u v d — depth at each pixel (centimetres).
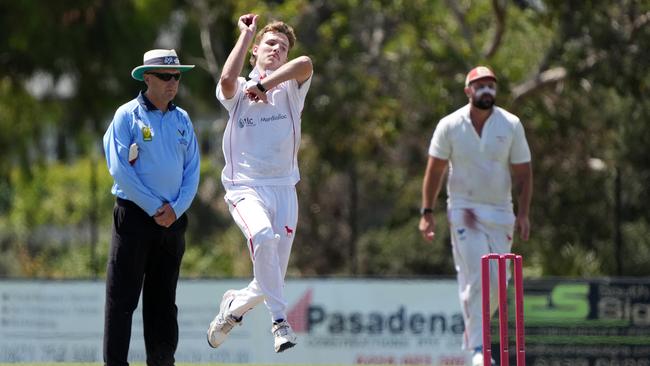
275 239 2556
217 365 4172
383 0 6850
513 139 3341
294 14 6912
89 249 8188
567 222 6956
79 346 5075
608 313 4456
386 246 7050
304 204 7431
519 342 2555
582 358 4453
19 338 5094
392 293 5066
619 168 6531
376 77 6981
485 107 3297
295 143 2628
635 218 6831
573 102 7012
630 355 4450
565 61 6525
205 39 8212
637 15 6519
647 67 6456
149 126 2614
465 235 3338
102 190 9394
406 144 7350
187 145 2666
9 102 9900
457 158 3344
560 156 7125
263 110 2597
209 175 8738
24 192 9712
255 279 2670
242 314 2720
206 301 4981
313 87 6794
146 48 9600
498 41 6981
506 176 3359
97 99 9950
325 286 5078
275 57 2620
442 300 5041
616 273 6047
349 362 5044
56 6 9031
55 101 10081
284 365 4288
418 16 6888
